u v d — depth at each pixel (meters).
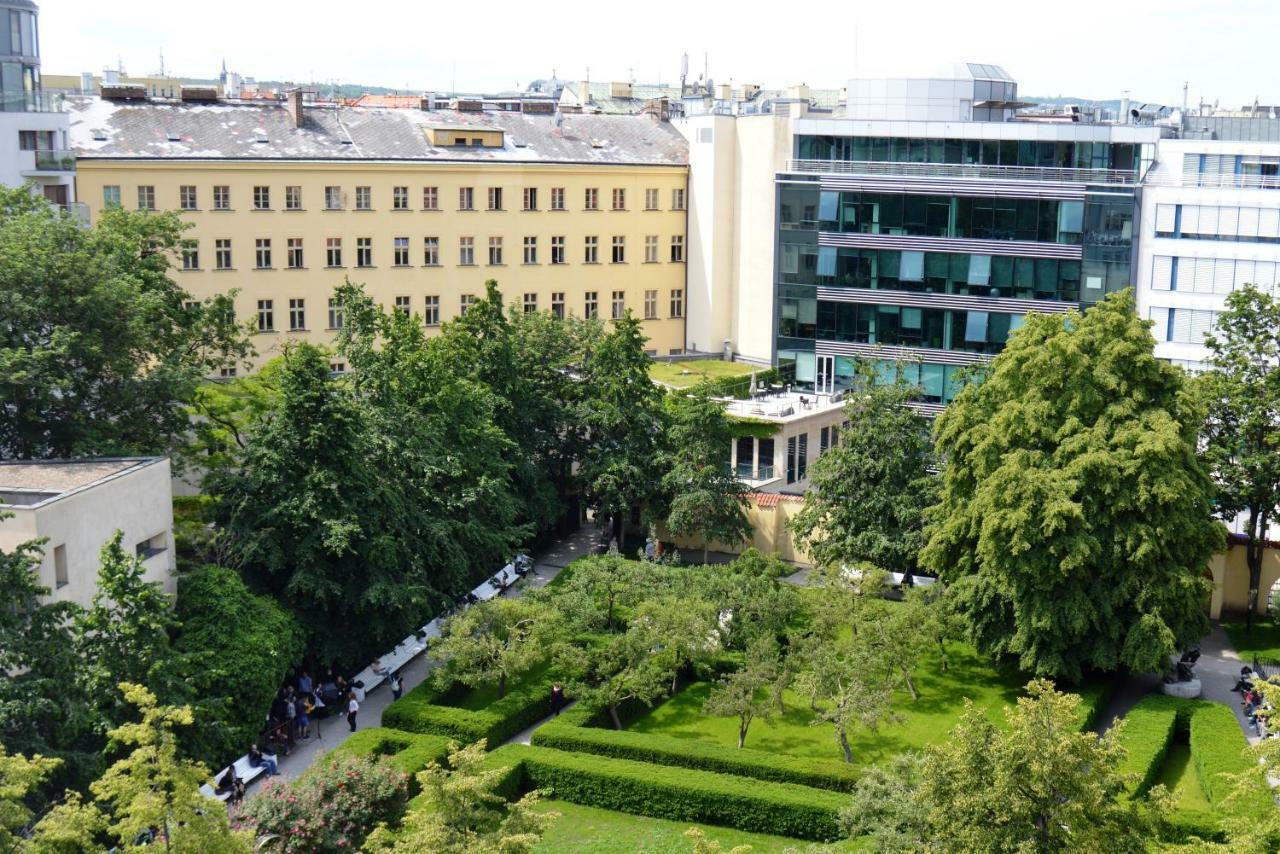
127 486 58.97
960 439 70.00
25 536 53.28
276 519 65.06
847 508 79.06
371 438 70.62
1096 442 65.50
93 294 65.44
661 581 70.62
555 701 65.56
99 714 50.59
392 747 60.06
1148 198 103.06
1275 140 111.56
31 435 65.25
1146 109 127.25
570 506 93.94
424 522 71.38
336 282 112.81
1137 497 63.88
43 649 49.97
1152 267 103.69
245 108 113.69
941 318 110.56
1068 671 65.88
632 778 56.34
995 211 107.12
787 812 54.16
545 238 121.19
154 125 108.12
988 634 68.31
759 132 121.56
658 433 88.12
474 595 75.94
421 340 80.19
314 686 66.31
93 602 51.88
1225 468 75.81
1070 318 70.75
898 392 80.12
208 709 53.78
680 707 66.94
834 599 67.12
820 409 99.81
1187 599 64.44
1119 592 64.38
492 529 77.19
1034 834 36.84
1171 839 51.53
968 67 113.25
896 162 111.69
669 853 51.97
